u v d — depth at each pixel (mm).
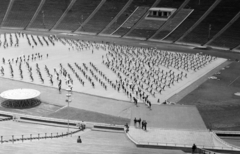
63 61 148500
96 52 167750
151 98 107500
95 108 99125
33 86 116625
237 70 141625
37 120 86438
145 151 57906
